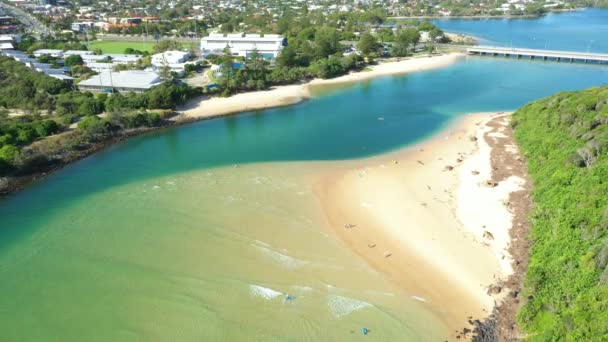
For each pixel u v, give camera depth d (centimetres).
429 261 6272
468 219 7219
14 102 12850
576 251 5578
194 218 7538
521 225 6931
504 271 5978
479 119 12656
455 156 9931
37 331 5331
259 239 6900
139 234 7125
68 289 5975
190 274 6178
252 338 5156
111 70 17212
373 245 6688
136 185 8875
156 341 5150
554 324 4769
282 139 11456
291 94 15475
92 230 7288
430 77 18012
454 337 5072
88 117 11744
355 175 9106
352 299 5662
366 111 13762
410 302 5584
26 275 6266
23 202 8288
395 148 10675
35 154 9662
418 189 8338
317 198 8125
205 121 12962
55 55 19650
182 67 17675
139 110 12962
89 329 5341
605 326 4341
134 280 6094
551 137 9288
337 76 17962
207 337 5184
